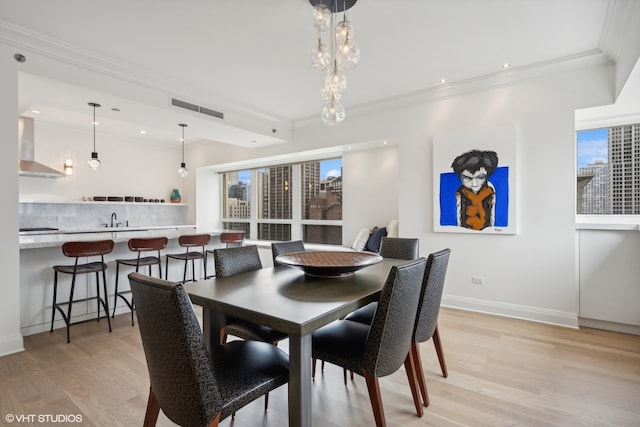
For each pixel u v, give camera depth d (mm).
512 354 2648
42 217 5340
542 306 3324
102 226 6051
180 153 7234
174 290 1112
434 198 3863
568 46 2885
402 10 2346
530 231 3363
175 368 1191
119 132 5934
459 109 3727
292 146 5289
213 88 3840
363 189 5129
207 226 7105
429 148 3934
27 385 2211
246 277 2164
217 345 1859
